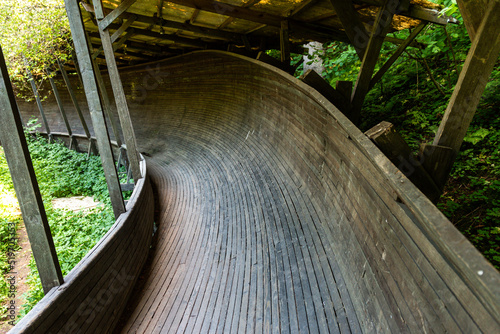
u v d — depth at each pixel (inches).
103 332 109.3
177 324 114.9
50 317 84.4
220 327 106.8
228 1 191.6
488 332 36.7
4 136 82.7
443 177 83.5
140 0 209.5
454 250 40.8
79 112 415.8
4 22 333.7
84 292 102.1
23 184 86.2
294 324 94.0
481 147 131.7
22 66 392.8
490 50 74.2
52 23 341.4
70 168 386.0
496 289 33.2
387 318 67.1
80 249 201.9
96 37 349.4
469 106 78.8
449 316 46.2
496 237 96.6
